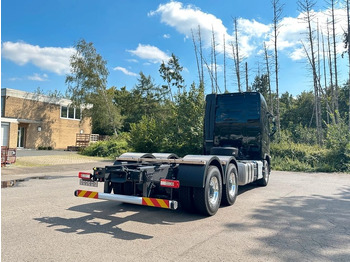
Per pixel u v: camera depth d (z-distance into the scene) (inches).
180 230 183.0
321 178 474.9
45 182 384.8
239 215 222.5
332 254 144.9
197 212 224.2
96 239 164.2
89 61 1362.0
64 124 1317.7
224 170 249.9
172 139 761.6
